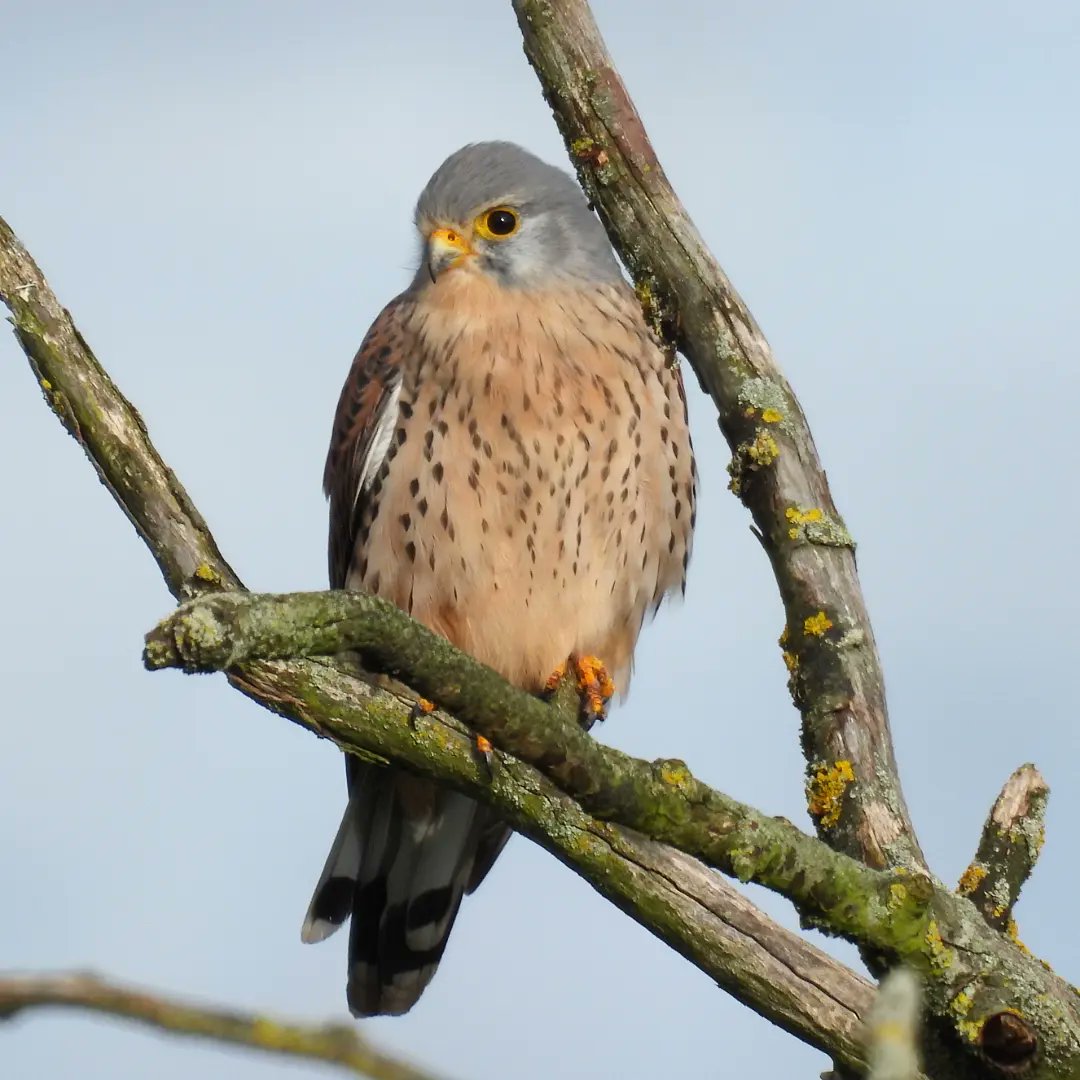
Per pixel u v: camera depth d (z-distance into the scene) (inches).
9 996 135.9
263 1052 138.3
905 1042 156.9
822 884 261.7
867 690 299.9
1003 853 285.0
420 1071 139.4
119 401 307.9
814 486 312.2
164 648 212.5
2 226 306.2
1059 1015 258.8
